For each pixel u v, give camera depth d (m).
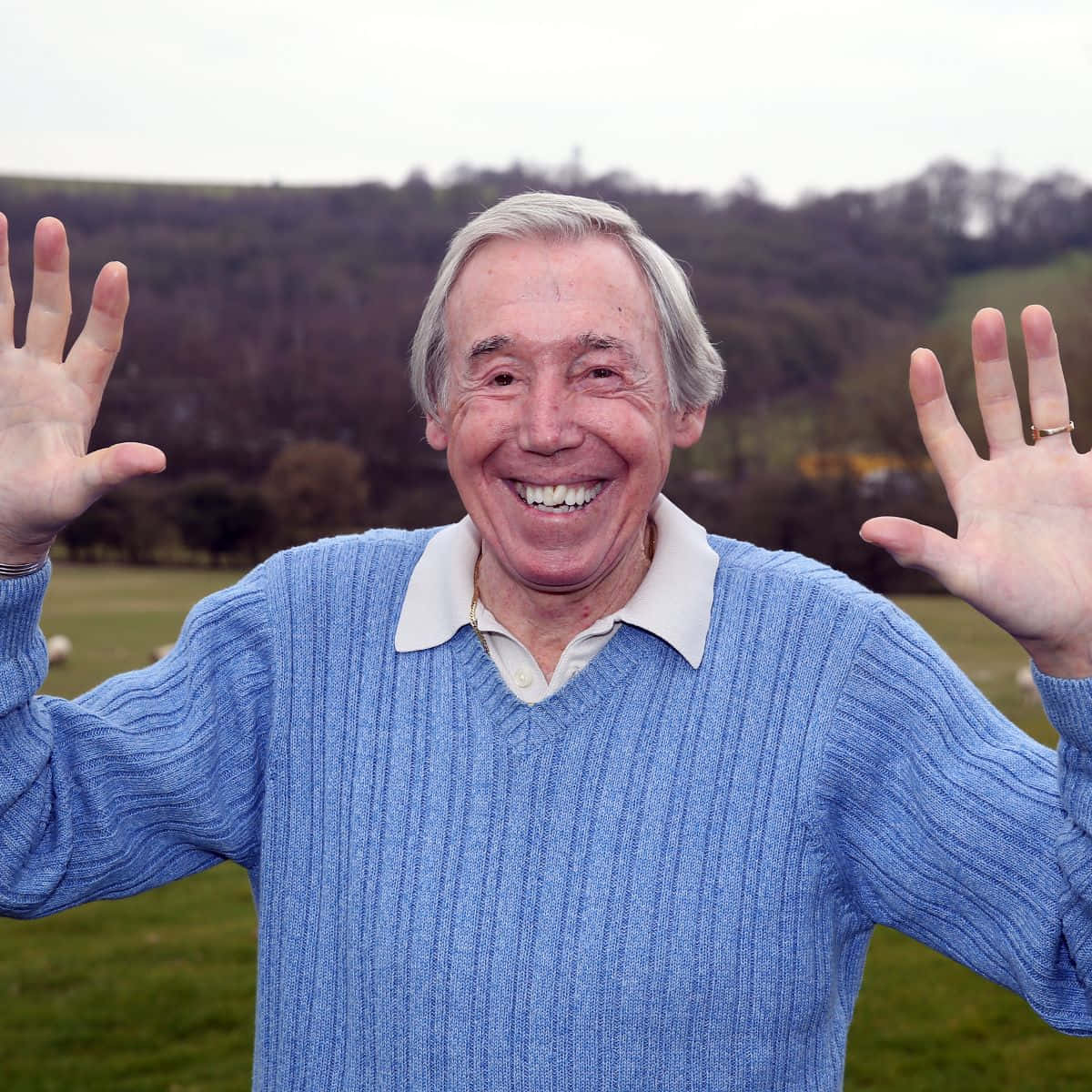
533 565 2.01
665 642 2.02
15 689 1.87
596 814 1.93
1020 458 1.73
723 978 1.88
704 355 2.20
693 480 51.50
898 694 1.94
